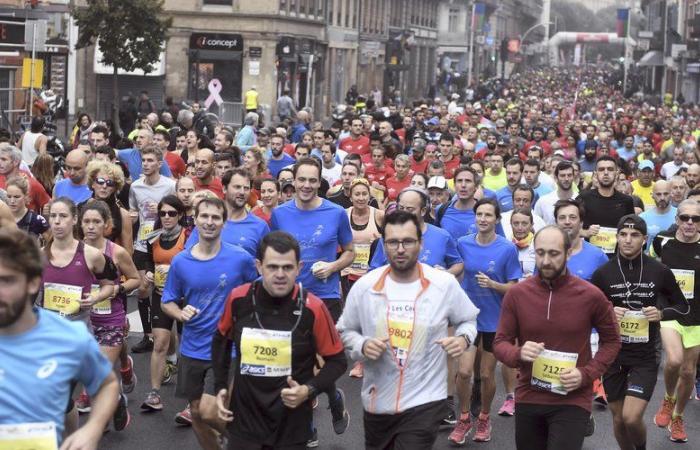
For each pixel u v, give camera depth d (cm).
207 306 874
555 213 998
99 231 958
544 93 9894
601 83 12300
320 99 6384
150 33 4019
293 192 1397
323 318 696
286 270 685
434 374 722
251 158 1470
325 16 6347
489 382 998
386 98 7575
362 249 1215
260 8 5388
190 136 1783
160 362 1055
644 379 888
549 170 1777
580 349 741
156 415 1045
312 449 962
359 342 711
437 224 1238
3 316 476
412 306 718
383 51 8019
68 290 905
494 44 12781
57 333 503
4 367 495
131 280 966
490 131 2481
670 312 885
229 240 1043
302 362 698
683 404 1013
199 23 5381
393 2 8400
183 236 1090
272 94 5441
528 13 16000
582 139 2858
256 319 695
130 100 3956
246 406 700
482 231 1013
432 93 8231
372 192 1496
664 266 895
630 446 918
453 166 1981
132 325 1392
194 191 1201
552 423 742
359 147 2269
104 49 3994
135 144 1748
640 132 2955
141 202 1366
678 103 6894
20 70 3194
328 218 1038
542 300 742
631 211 1269
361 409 1091
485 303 1011
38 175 1449
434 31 10044
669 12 9544
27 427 496
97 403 516
